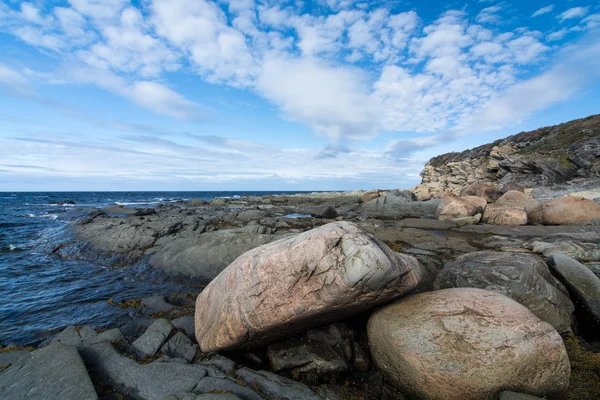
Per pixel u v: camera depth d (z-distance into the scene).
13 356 5.14
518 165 34.56
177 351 5.42
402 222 18.62
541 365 3.85
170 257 11.55
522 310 4.40
